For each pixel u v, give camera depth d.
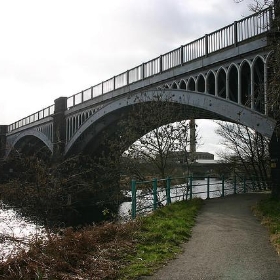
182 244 8.21
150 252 7.40
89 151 35.94
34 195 19.53
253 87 16.30
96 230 9.02
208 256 7.15
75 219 25.62
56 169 23.12
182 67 21.45
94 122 32.19
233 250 7.63
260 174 29.28
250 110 16.20
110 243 7.95
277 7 10.95
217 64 18.84
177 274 5.99
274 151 15.80
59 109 40.66
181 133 19.53
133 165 19.86
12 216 20.67
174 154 19.83
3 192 21.52
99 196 27.14
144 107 21.72
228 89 18.03
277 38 11.77
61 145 38.62
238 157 33.03
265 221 10.91
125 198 22.23
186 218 11.34
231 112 17.42
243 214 12.99
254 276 5.87
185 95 20.69
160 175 19.94
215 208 14.77
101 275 5.91
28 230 17.34
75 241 7.46
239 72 17.33
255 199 18.19
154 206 12.74
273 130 14.58
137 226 9.41
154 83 24.28
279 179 15.84
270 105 11.36
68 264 6.30
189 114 21.95
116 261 6.70
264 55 15.68
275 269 6.25
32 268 5.91
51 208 19.95
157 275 5.95
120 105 27.64
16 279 5.58
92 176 27.27
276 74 10.48
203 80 21.22
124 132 22.94
